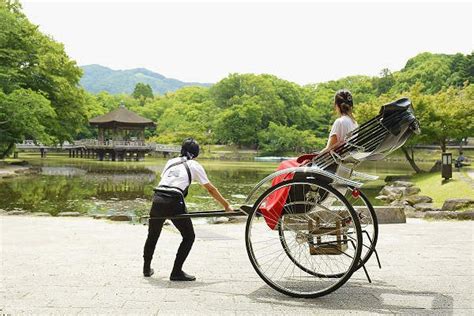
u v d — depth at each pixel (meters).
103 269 5.00
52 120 39.69
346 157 4.11
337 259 5.42
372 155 4.07
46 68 40.12
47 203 16.86
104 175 31.36
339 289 4.23
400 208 9.21
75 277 4.63
